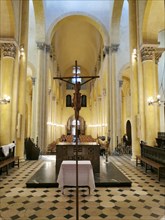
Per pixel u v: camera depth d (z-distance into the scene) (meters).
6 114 9.18
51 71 19.42
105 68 17.67
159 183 6.54
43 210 4.44
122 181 6.37
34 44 16.53
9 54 9.48
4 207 4.60
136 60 10.58
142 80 9.88
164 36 14.17
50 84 19.23
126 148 15.91
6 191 5.73
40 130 15.02
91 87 31.97
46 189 5.95
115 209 4.49
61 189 5.62
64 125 34.38
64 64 32.81
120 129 15.33
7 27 9.48
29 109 22.83
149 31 9.70
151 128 9.48
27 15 10.93
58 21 16.81
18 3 10.12
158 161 7.76
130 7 10.97
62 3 17.06
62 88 33.25
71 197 5.29
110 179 6.64
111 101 15.74
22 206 4.66
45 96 15.66
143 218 4.05
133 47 10.71
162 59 14.56
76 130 3.11
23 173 7.88
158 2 8.64
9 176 7.39
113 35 16.22
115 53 16.06
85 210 4.44
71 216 4.14
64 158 7.58
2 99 8.98
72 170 5.70
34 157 11.44
